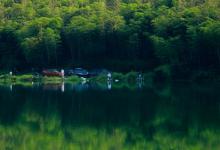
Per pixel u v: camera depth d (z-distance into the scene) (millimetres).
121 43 115875
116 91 73812
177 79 100438
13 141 37281
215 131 38688
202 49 100500
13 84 99188
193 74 99438
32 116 48844
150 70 109500
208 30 95375
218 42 96250
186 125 41562
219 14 100750
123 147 34625
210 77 97312
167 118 45312
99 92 72625
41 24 121438
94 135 38969
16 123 45094
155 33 107812
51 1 142875
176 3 117000
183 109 50562
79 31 117688
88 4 140625
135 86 86938
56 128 42312
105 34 116938
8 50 124375
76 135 39219
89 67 119062
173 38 101688
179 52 101500
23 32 121312
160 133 38969
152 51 112000
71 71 115562
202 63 102688
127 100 59969
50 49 118625
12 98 65125
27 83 102750
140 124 42969
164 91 72000
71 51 121250
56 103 58656
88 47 117812
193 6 110875
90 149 34281
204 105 53156
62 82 105375
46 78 110062
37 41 118188
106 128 41781
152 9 118875
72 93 71688
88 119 46344
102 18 118062
